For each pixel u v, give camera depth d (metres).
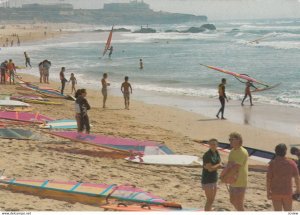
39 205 6.89
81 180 8.62
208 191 6.80
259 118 18.50
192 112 19.80
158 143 11.98
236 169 6.47
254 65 39.44
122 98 23.73
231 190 6.60
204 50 61.06
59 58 51.16
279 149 6.54
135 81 30.84
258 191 9.30
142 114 19.02
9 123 13.93
